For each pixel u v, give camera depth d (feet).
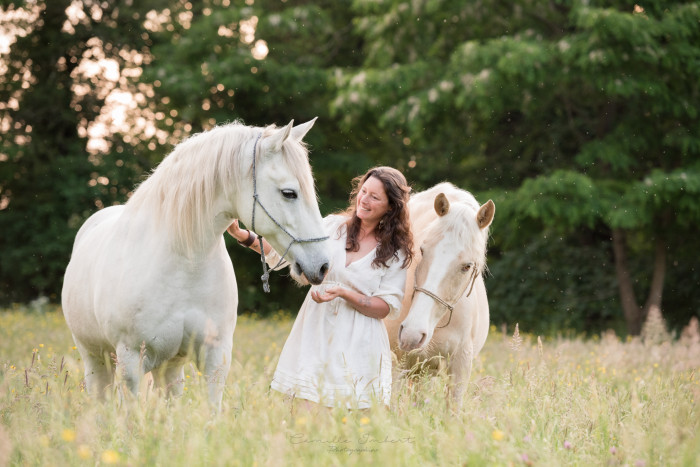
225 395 15.48
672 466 12.00
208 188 15.12
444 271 15.60
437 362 17.72
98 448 11.98
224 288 15.92
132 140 78.23
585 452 12.85
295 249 14.83
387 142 75.82
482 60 53.06
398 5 59.31
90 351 18.13
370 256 15.53
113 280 15.83
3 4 72.33
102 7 78.28
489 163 66.85
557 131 62.49
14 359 26.71
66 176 73.56
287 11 72.18
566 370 20.42
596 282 62.80
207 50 72.18
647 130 54.03
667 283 61.21
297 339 15.58
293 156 14.88
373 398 13.41
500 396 14.24
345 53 78.84
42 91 76.54
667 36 50.83
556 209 50.19
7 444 11.14
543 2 56.65
